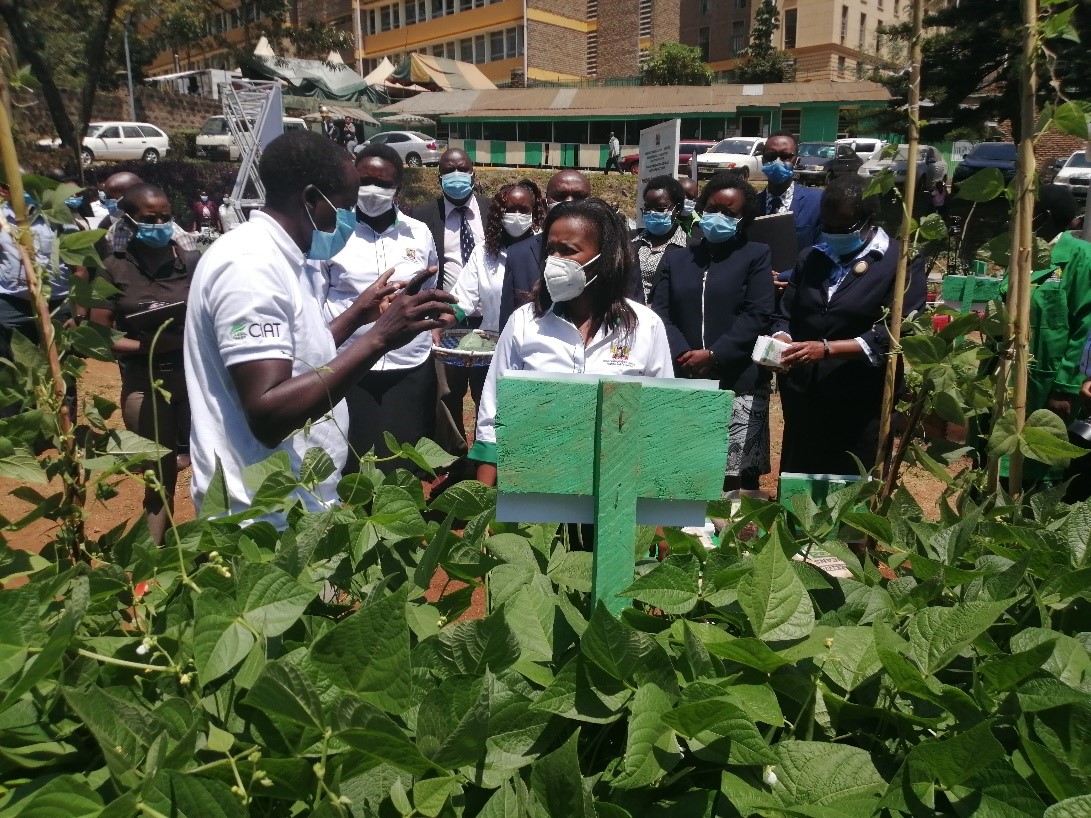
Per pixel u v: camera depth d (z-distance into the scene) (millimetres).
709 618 1567
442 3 52625
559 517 1505
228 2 29859
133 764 1064
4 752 1128
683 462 1462
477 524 1694
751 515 1764
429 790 1127
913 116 2287
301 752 1150
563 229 2434
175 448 4285
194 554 1545
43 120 15492
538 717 1287
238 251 2041
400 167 4320
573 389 1432
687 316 4449
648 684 1250
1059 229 3789
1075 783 1184
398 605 1165
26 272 1508
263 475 1838
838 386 3852
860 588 1673
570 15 51406
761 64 44500
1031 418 2107
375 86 44469
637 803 1254
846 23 45969
